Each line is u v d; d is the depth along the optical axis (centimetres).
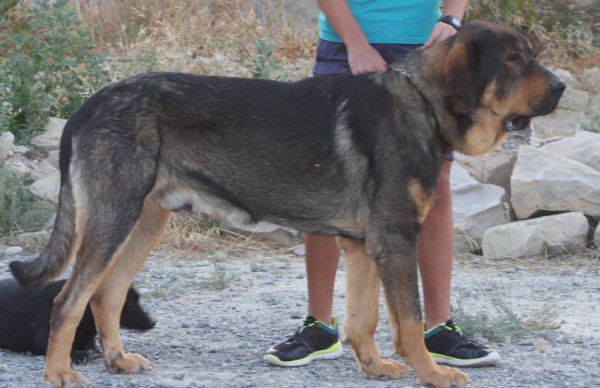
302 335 705
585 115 1634
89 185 625
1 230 1145
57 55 1405
